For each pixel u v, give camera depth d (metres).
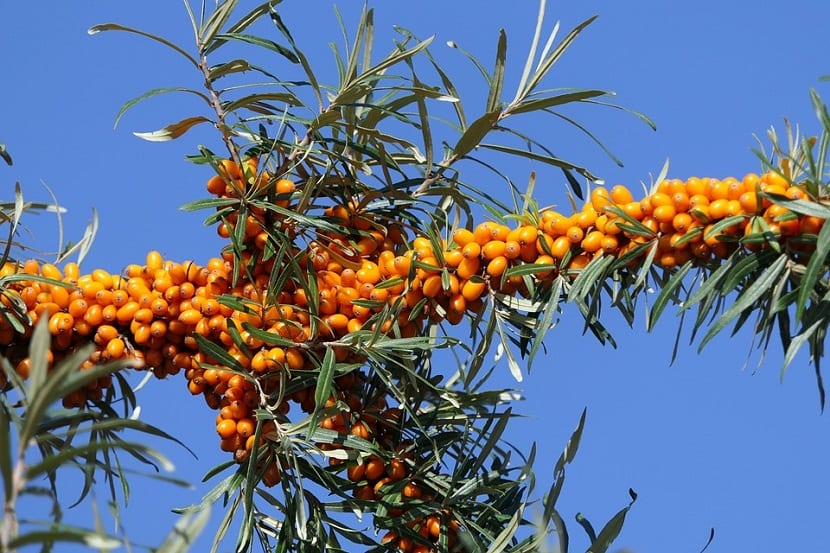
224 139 1.12
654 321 1.06
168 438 1.05
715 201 1.05
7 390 1.11
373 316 1.09
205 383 1.11
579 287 1.06
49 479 1.10
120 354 1.10
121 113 1.11
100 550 0.86
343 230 1.12
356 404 1.13
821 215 1.02
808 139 1.06
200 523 0.88
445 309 1.10
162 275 1.10
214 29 1.13
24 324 1.10
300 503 1.10
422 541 1.12
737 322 1.06
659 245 1.06
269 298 1.08
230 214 1.12
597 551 1.08
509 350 1.09
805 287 1.01
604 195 1.07
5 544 0.84
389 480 1.13
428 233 1.08
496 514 1.12
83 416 0.94
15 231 1.13
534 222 1.09
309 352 1.09
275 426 1.10
